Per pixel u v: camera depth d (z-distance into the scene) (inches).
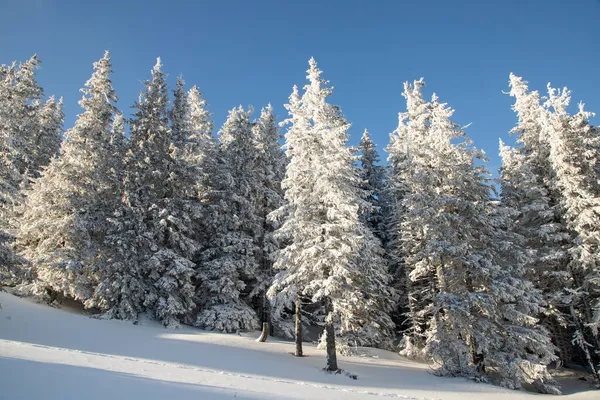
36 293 950.4
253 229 1140.5
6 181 853.8
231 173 1171.3
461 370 802.2
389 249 1213.1
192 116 1443.2
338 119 818.8
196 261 1174.3
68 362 379.6
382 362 909.8
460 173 882.1
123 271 956.6
